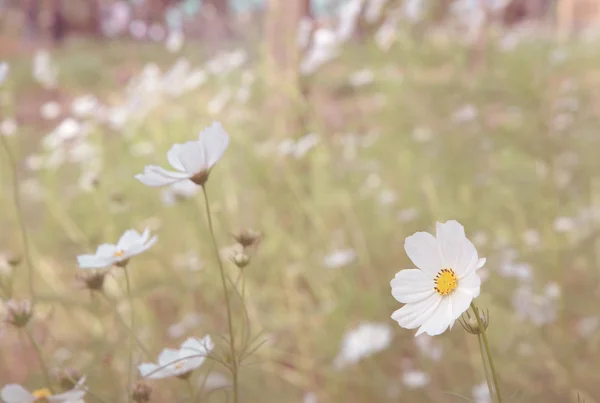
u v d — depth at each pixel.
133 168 2.29
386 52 2.54
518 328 1.48
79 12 7.29
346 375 1.49
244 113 2.33
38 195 2.34
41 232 2.15
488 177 2.14
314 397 1.38
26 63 5.50
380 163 2.54
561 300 1.50
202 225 1.94
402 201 2.24
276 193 2.12
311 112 2.19
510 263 1.50
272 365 1.50
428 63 2.55
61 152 2.34
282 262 1.94
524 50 2.29
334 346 1.58
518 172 2.05
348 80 2.65
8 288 1.17
